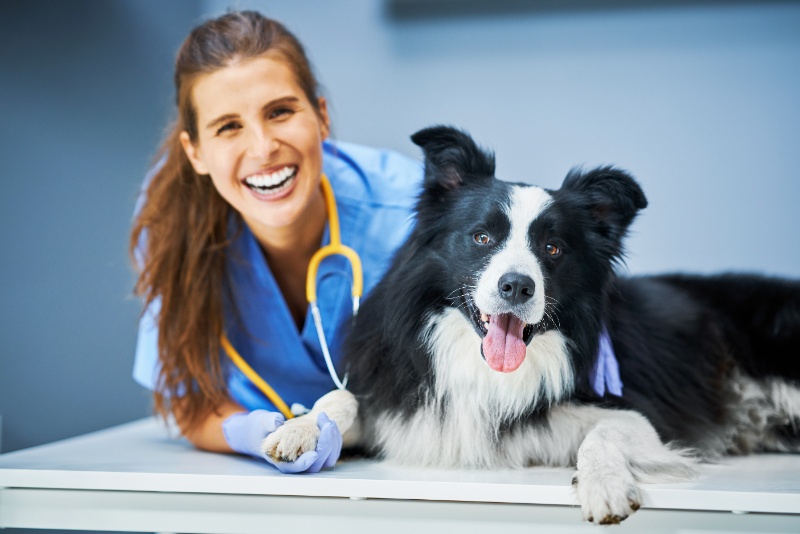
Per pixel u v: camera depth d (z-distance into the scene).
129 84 3.67
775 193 3.89
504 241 1.96
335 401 2.01
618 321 2.20
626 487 1.48
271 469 1.80
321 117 2.47
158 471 1.74
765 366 2.37
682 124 3.93
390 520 1.62
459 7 4.04
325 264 2.39
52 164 3.14
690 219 3.97
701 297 2.55
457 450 1.96
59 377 3.16
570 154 4.02
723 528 1.50
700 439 2.13
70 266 3.24
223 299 2.36
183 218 2.34
